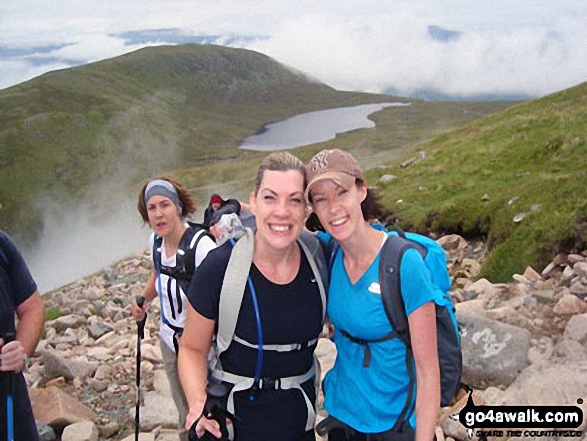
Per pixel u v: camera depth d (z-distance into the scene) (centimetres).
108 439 245
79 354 359
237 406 125
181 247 163
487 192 573
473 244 529
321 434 136
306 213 123
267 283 121
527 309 299
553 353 239
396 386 123
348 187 118
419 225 598
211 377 130
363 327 122
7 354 129
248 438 125
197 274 123
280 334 122
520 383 215
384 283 119
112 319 460
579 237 372
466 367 238
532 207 465
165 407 255
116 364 319
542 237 403
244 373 124
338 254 129
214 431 118
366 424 125
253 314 121
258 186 120
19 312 145
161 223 167
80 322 445
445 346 124
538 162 675
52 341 396
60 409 250
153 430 243
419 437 117
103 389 292
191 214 178
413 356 121
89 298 591
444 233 572
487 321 252
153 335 385
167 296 169
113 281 672
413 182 789
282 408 126
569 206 422
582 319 249
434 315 119
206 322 124
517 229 442
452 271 475
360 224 121
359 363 126
